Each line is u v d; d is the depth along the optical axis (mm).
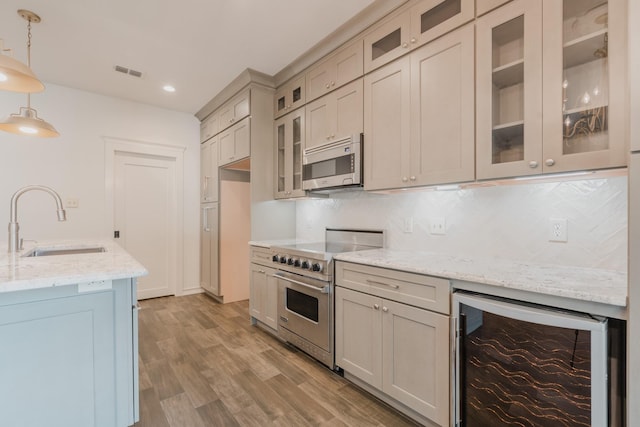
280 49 2678
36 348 1199
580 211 1589
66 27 2346
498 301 1319
